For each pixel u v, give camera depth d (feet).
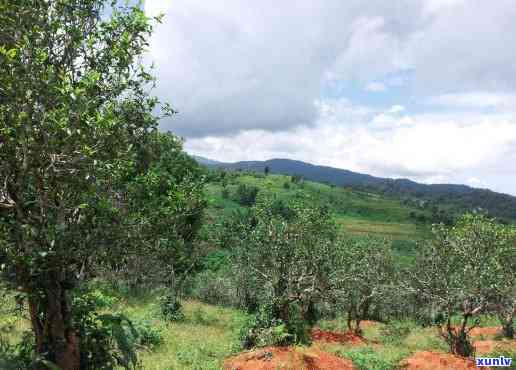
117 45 27.43
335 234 80.74
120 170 26.94
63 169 23.06
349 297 99.76
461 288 68.08
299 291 67.97
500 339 92.07
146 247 29.01
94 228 25.70
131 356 31.91
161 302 89.35
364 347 75.92
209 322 93.15
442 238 73.00
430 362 62.59
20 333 42.16
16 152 23.16
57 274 26.78
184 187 32.53
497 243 71.26
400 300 127.75
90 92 24.16
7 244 22.79
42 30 24.85
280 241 69.15
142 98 29.01
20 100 21.98
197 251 81.97
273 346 56.90
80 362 30.40
